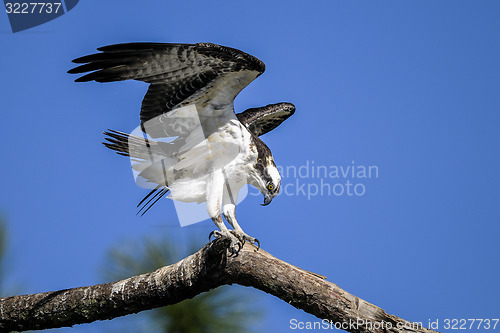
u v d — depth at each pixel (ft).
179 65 35.35
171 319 31.81
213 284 31.76
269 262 31.14
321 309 30.17
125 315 33.24
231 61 34.78
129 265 33.42
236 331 31.12
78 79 34.94
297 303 30.76
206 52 34.12
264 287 31.37
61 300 33.04
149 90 37.24
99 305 32.58
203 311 31.48
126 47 33.63
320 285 30.32
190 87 36.91
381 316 29.40
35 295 33.71
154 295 31.89
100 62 34.53
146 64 35.09
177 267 31.81
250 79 36.22
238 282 32.14
